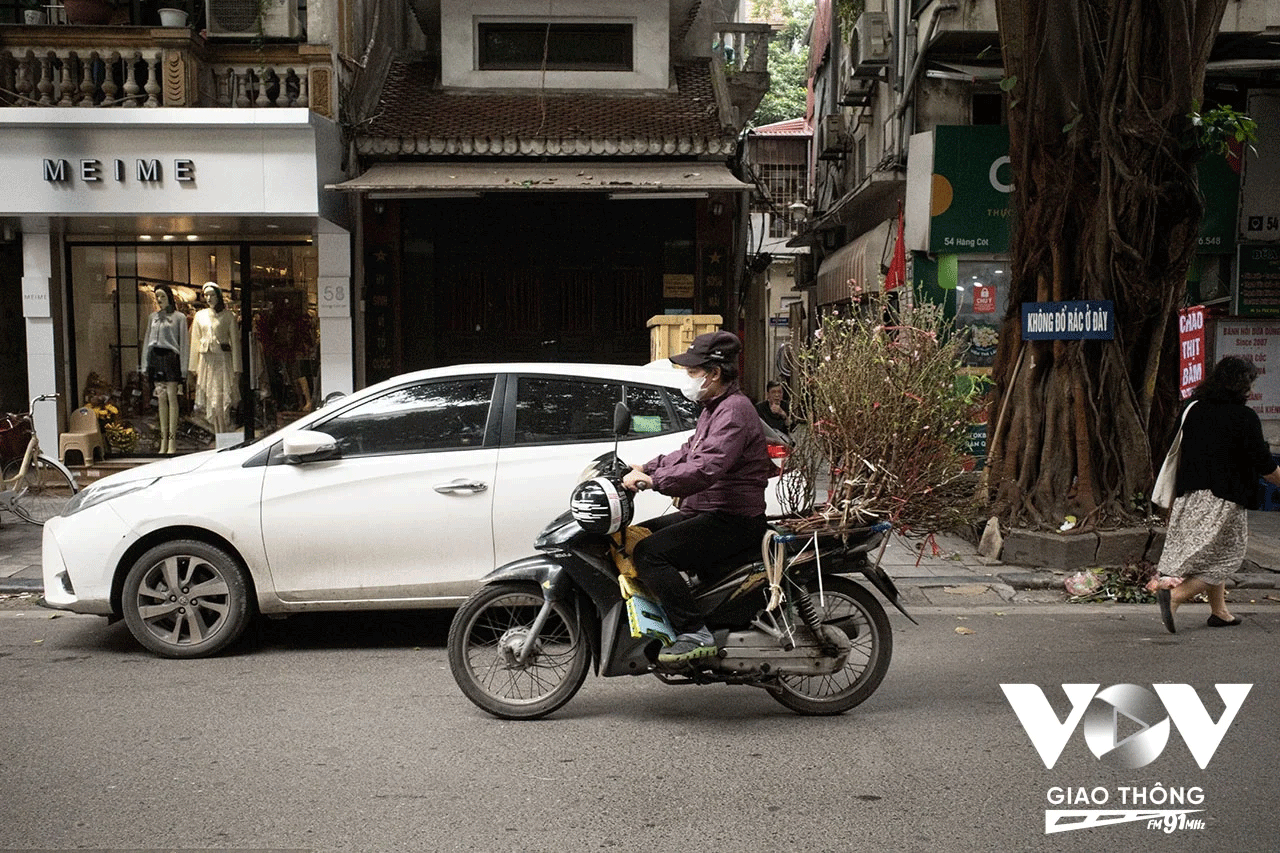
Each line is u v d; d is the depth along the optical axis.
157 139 10.65
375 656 5.73
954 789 3.83
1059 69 7.86
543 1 13.21
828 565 4.54
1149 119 7.65
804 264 20.25
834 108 17.50
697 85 13.69
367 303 12.58
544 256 12.89
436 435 5.86
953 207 11.36
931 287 11.58
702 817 3.57
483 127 12.38
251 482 5.65
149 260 12.33
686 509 4.48
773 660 4.51
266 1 11.61
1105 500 8.01
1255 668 5.39
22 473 9.46
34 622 6.52
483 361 12.89
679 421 5.96
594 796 3.76
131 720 4.60
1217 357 11.67
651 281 12.98
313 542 5.64
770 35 13.95
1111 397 8.10
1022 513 8.16
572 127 12.38
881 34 12.85
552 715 4.70
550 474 5.77
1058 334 8.10
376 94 13.02
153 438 12.48
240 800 3.71
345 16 11.97
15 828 3.47
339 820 3.54
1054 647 5.87
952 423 4.71
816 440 4.77
